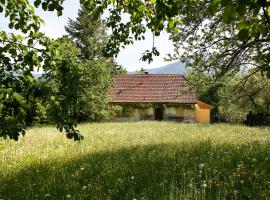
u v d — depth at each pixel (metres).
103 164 10.71
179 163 10.10
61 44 6.24
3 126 5.29
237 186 7.27
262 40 8.25
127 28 6.71
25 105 5.69
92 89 48.94
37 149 15.52
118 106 55.84
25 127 5.42
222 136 20.16
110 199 7.00
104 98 52.31
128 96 58.09
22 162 11.89
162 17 5.05
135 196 6.96
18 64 5.91
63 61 5.84
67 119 5.83
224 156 10.52
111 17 6.66
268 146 12.62
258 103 32.91
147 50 6.10
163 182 7.50
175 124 36.69
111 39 6.82
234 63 13.25
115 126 33.50
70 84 5.84
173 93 57.75
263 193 6.61
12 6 6.09
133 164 10.38
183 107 56.19
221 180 7.88
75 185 8.12
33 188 8.13
